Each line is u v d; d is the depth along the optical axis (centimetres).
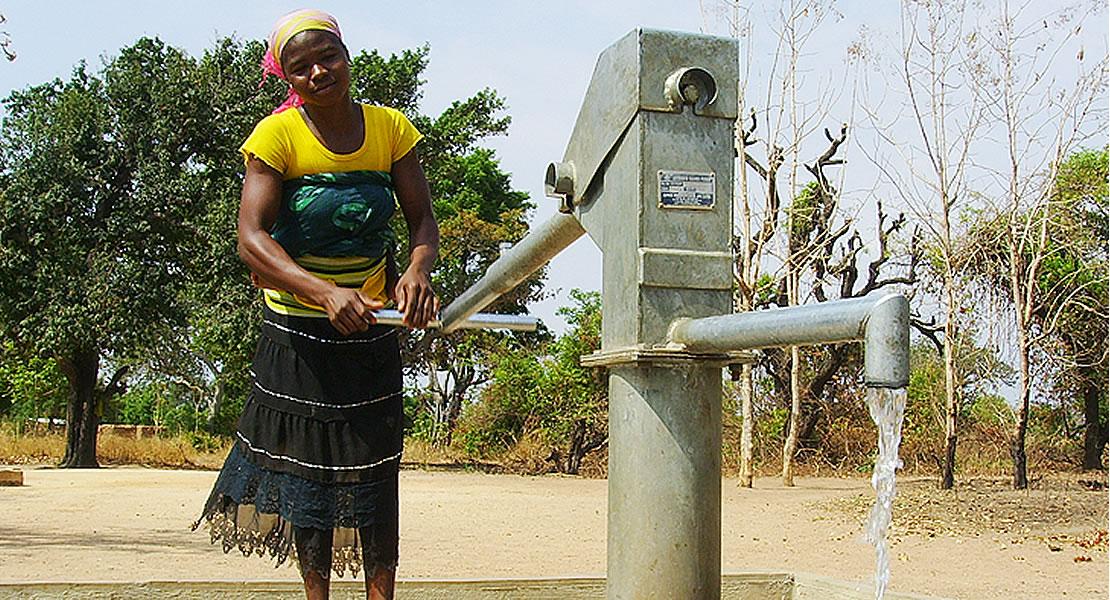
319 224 257
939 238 1588
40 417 4156
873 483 187
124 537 916
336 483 258
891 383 174
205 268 2317
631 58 229
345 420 260
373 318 233
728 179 230
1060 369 1933
